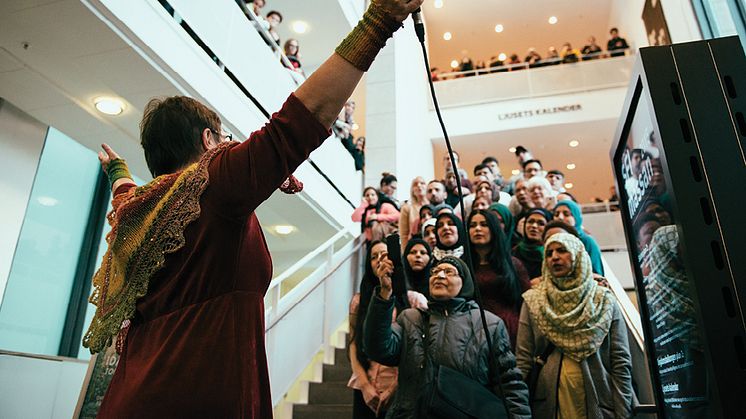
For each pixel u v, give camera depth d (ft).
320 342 13.61
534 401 7.66
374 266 10.11
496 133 38.22
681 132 3.80
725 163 3.67
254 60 15.92
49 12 10.02
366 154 28.78
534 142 39.52
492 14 46.78
